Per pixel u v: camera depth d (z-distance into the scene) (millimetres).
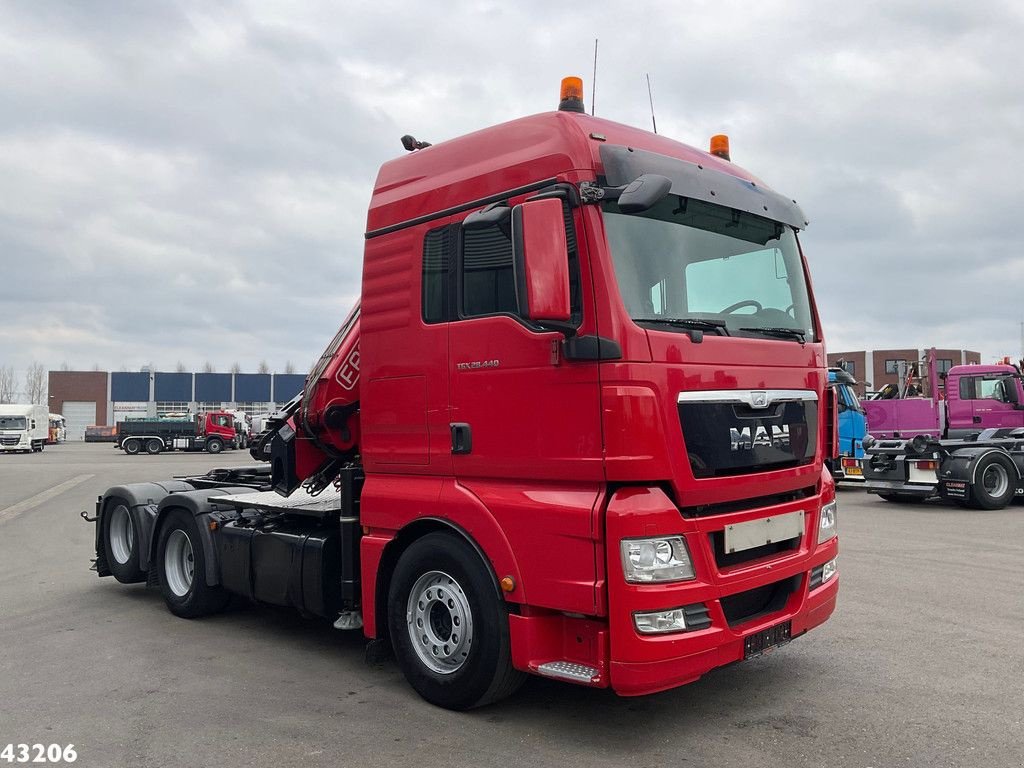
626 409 3688
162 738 4086
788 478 4406
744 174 5066
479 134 4547
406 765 3730
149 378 76375
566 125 4082
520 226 3703
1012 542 10023
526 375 4039
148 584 7074
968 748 3846
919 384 20859
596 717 4309
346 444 5699
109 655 5586
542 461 3951
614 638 3666
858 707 4398
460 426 4320
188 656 5562
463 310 4398
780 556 4355
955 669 5035
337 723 4266
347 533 5035
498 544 4090
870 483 14516
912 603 6770
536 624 3998
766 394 4293
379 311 4879
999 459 13555
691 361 3936
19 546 10656
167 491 7543
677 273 4125
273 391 77438
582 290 3842
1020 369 17938
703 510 3986
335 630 6285
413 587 4574
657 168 4105
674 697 4598
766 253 4719
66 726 4258
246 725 4250
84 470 28531
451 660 4395
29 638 6055
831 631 5918
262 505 5969
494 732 4117
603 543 3738
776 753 3812
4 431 47188
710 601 3848
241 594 6039
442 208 4586
